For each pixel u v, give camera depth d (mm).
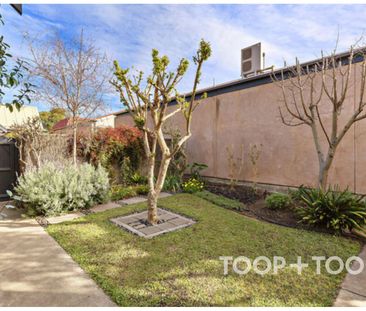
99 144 7430
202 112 8820
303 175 6148
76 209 5172
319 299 2188
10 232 3865
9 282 2447
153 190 4281
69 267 2750
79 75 6742
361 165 5168
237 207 5402
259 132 7105
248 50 8250
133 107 4191
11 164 6328
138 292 2262
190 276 2537
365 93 5062
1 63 2217
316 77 5852
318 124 5863
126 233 3783
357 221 3828
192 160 9195
